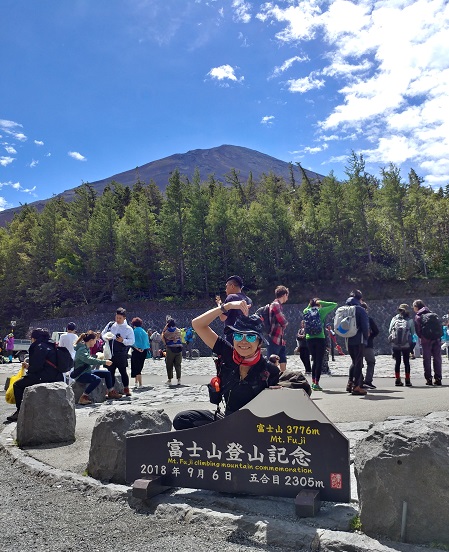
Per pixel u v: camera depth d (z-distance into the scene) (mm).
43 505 4695
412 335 11867
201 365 24297
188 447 4477
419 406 8094
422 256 53406
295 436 4117
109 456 5188
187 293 60969
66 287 68438
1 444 7238
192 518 4059
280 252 58250
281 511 4031
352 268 55031
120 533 3961
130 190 103562
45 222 75062
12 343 34125
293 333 50031
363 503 3641
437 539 3400
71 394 7543
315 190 90438
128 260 63438
